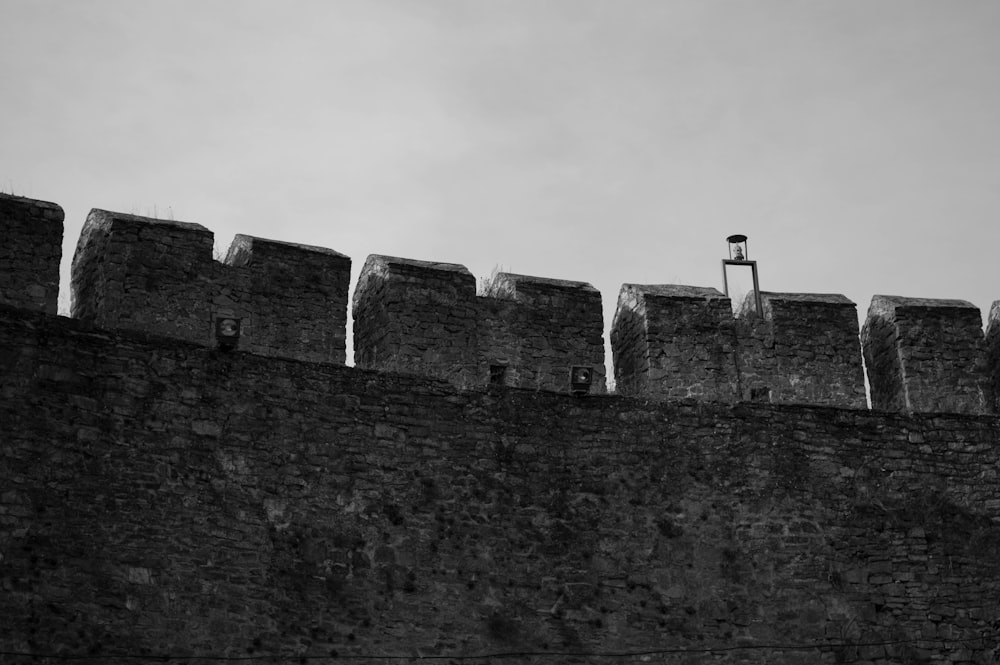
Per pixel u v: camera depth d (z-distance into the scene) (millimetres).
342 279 26031
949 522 26844
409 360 25812
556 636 24828
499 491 25469
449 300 26297
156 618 23031
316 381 25125
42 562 22656
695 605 25500
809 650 25625
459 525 25078
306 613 23859
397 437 25266
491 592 24844
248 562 23797
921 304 28281
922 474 27188
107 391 23828
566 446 26016
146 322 24688
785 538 26203
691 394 26922
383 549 24578
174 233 25203
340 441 24953
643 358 27031
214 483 24031
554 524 25500
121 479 23500
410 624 24297
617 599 25281
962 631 26203
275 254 25750
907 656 25906
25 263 24031
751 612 25641
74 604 22641
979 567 26641
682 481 26203
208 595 23406
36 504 22906
